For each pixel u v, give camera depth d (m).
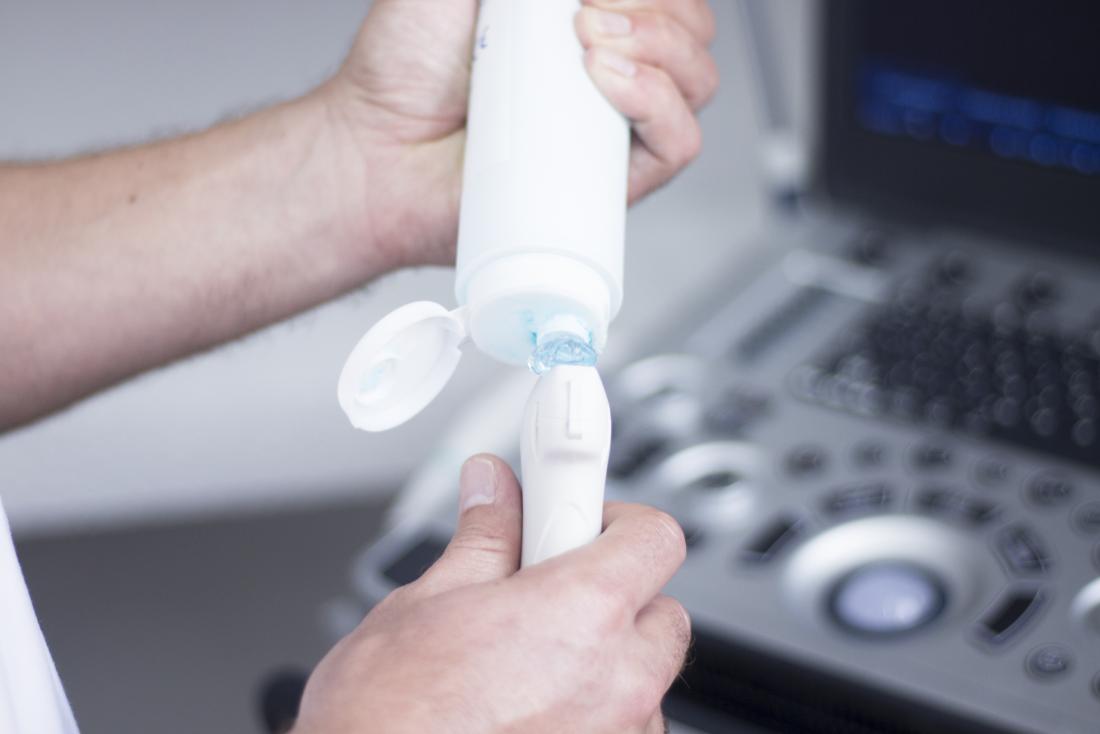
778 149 1.04
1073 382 0.83
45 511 1.09
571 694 0.45
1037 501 0.76
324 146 0.70
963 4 0.90
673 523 0.49
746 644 0.70
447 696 0.44
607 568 0.46
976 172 0.94
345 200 0.70
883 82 0.95
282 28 1.08
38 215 0.72
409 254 0.73
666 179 0.66
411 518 0.79
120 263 0.71
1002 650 0.68
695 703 0.70
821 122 0.98
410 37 0.65
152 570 1.09
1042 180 0.92
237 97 1.11
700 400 0.86
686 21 0.64
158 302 0.71
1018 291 0.91
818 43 0.95
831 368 0.86
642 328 0.97
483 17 0.59
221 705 1.03
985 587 0.71
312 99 0.71
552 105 0.55
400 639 0.46
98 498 1.09
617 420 0.85
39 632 0.56
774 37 1.02
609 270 0.53
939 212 0.97
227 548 1.10
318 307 0.74
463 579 0.49
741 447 0.82
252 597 1.08
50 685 0.56
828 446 0.81
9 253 0.71
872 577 0.73
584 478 0.48
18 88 1.07
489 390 0.96
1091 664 0.66
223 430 1.08
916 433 0.82
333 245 0.71
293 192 0.70
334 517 1.10
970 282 0.93
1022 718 0.64
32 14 1.05
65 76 1.07
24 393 0.73
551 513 0.48
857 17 0.93
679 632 0.49
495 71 0.56
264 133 0.71
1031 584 0.71
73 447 1.08
